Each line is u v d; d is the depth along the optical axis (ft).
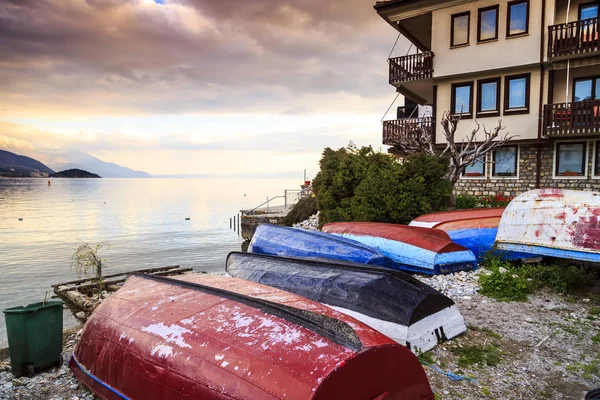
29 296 52.01
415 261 33.58
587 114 55.06
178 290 17.51
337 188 56.03
